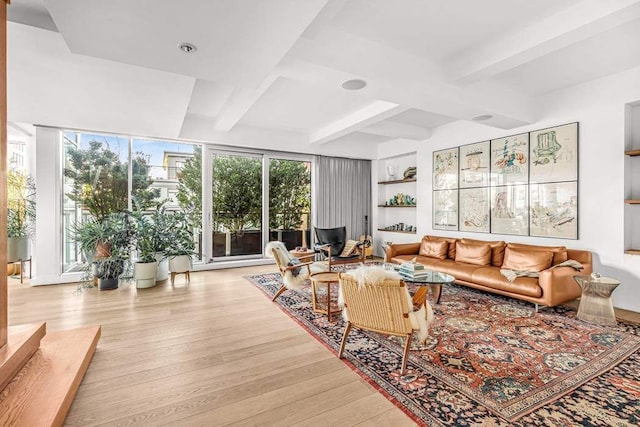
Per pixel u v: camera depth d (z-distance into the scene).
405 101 3.34
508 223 4.58
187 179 5.64
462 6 2.26
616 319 3.19
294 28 1.90
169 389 2.00
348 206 7.17
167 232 4.71
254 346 2.62
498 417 1.72
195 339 2.75
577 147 3.83
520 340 2.71
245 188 6.12
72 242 4.91
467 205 5.18
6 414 1.54
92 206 4.97
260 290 4.36
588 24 2.16
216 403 1.86
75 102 3.50
